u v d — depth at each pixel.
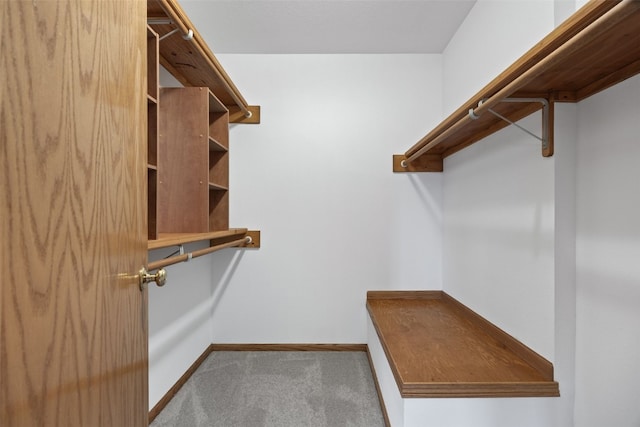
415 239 2.42
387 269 2.42
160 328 1.70
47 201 0.50
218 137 2.04
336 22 2.03
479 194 1.79
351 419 1.59
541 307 1.26
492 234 1.64
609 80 1.03
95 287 0.63
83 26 0.60
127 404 0.77
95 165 0.64
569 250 1.18
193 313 2.11
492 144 1.63
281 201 2.43
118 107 0.73
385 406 1.57
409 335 1.67
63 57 0.54
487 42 1.72
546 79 1.06
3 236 0.42
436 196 2.41
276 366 2.15
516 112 1.41
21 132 0.45
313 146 2.42
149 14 1.27
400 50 2.38
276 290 2.43
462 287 2.04
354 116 2.42
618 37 0.79
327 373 2.05
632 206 0.96
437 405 1.18
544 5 1.27
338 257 2.43
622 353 0.99
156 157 1.13
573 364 1.18
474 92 1.88
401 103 2.42
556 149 1.18
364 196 2.42
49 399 0.50
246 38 2.21
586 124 1.14
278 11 1.92
